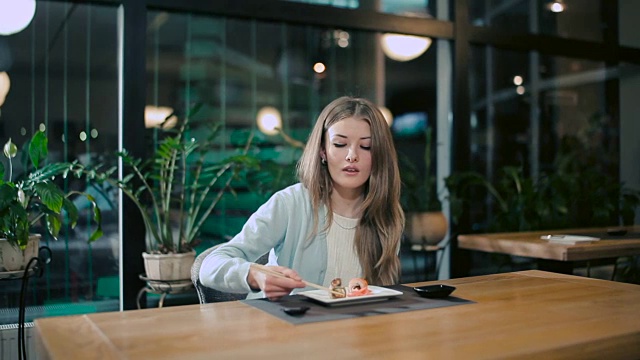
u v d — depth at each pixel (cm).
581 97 441
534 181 420
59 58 303
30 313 295
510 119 415
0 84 292
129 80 307
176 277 282
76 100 306
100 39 311
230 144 339
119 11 313
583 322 123
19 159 294
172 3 316
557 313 131
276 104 351
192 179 326
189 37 330
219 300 174
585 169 431
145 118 315
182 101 329
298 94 356
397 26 372
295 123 356
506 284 169
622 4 451
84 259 307
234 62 341
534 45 413
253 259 175
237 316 127
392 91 380
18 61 295
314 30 360
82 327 119
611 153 452
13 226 238
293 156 354
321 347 104
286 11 343
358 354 99
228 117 339
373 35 374
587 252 265
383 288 152
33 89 298
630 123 459
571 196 392
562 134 433
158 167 294
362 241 180
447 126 395
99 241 310
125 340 109
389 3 378
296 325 119
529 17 420
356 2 367
